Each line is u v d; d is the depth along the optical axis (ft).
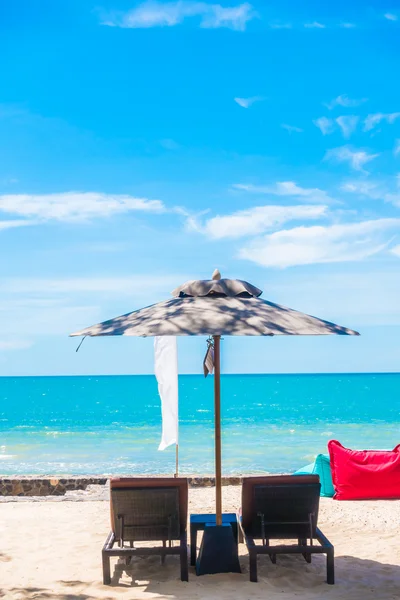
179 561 21.63
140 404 211.41
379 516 27.71
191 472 65.51
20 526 26.81
